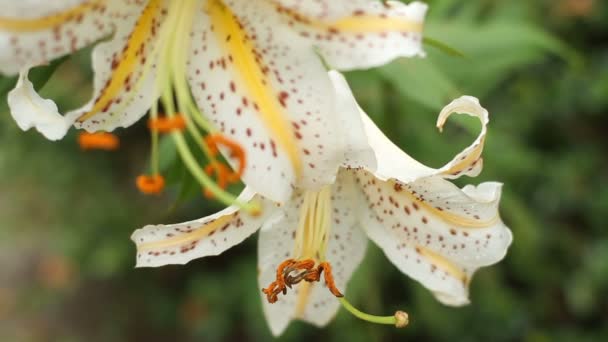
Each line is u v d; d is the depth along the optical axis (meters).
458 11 0.84
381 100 0.77
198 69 0.56
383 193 0.62
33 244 1.69
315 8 0.53
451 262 0.62
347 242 0.64
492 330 1.31
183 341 1.65
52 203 1.42
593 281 1.32
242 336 1.58
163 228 0.59
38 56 0.52
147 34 0.55
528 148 1.28
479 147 0.57
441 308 1.24
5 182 1.38
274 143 0.55
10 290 1.70
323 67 0.54
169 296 1.57
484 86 0.83
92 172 1.39
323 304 0.66
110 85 0.55
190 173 0.65
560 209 1.36
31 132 1.24
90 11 0.53
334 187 0.63
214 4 0.55
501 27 0.81
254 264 1.39
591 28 1.34
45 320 1.68
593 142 1.40
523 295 1.38
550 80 1.33
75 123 0.55
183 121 0.54
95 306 1.66
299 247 0.62
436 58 0.80
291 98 0.55
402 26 0.52
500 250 0.61
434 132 0.83
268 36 0.54
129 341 1.65
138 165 1.41
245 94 0.55
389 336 1.36
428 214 0.62
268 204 0.61
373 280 1.04
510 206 0.98
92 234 1.43
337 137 0.55
